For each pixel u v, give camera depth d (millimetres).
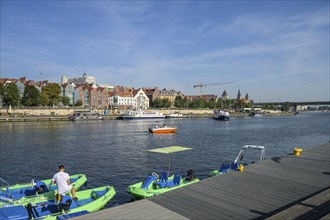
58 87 115750
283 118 165625
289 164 18438
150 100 190375
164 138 57000
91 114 113812
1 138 52844
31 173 27797
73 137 55688
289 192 12719
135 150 40969
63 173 14828
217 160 33812
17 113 100625
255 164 18422
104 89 157750
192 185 13672
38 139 51969
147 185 18203
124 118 115375
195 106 186500
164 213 10094
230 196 12094
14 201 15312
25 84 121375
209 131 74188
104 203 16266
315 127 90500
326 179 14891
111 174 27016
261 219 9836
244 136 61812
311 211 8930
